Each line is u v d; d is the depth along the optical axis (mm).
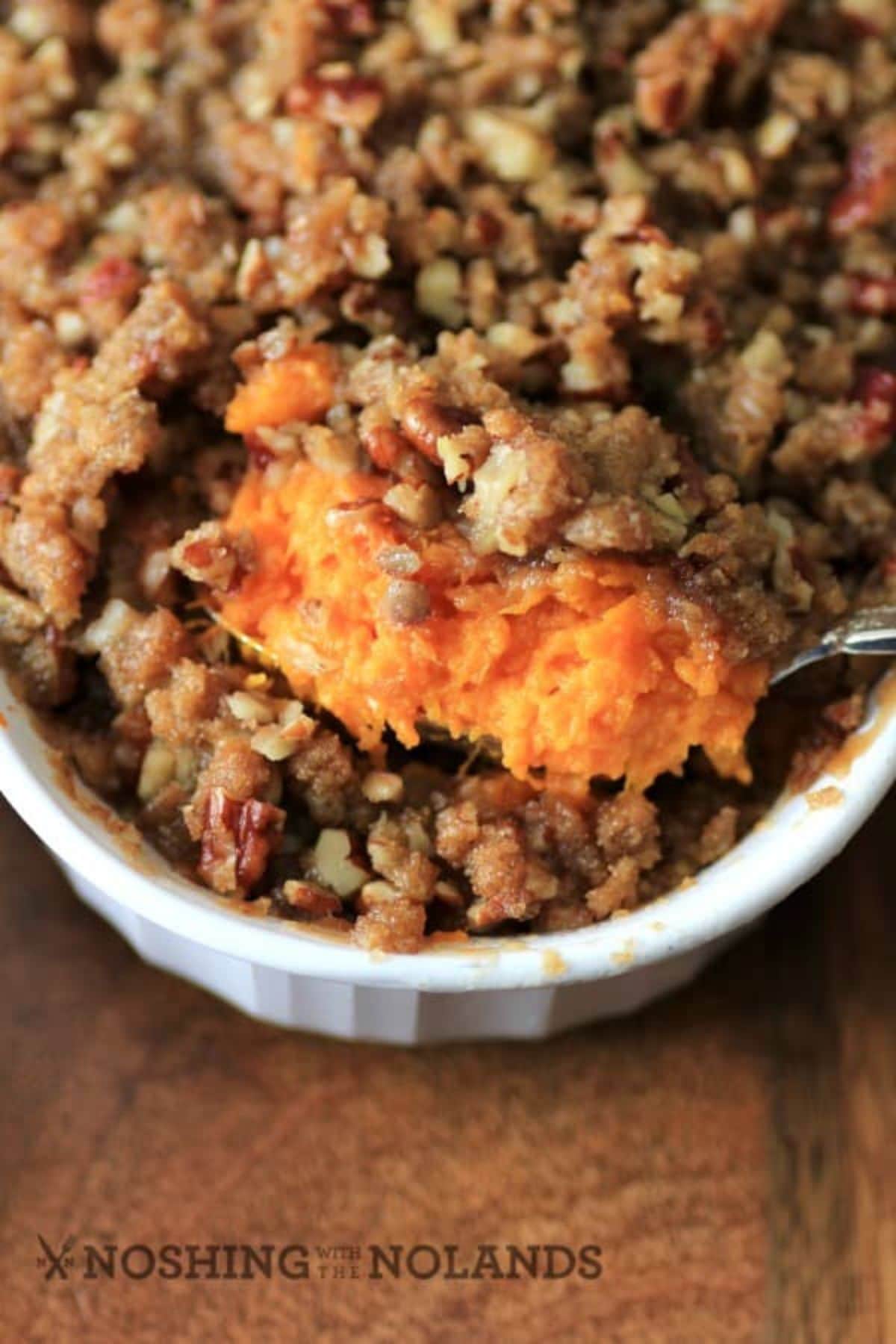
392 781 445
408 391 442
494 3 496
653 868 452
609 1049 501
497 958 432
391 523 432
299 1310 472
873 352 492
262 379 456
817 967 512
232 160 483
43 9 497
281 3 493
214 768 441
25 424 469
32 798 437
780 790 463
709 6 506
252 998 477
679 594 433
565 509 426
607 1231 482
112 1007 502
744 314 486
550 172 482
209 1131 490
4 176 488
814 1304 476
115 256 475
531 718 434
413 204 474
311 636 439
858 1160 491
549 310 470
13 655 454
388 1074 498
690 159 490
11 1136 488
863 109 510
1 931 510
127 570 460
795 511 473
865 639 452
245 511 451
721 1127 495
